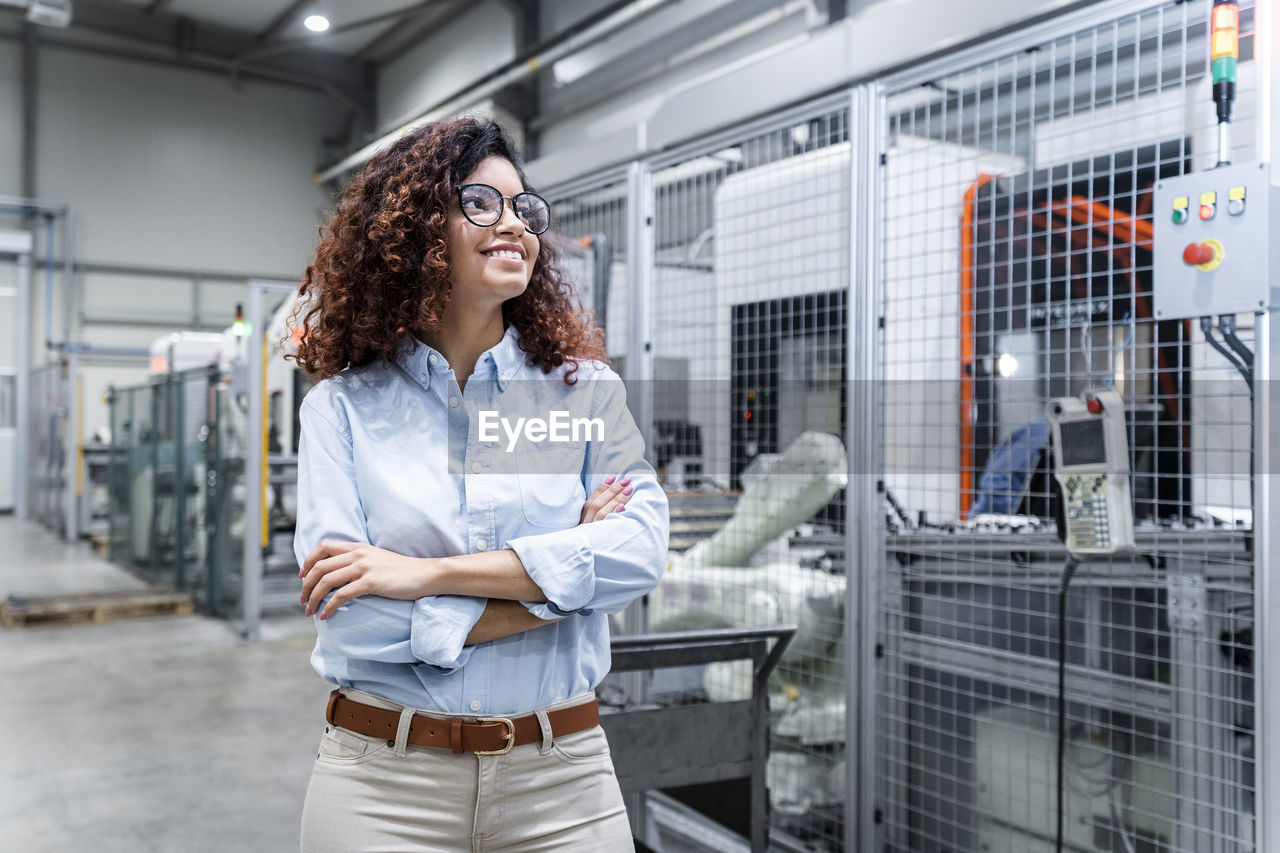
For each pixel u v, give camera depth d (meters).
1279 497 1.41
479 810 1.01
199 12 11.47
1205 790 1.58
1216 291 1.42
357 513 1.03
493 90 9.08
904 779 2.06
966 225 1.87
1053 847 1.82
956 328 2.16
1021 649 1.85
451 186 1.03
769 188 2.41
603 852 1.08
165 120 12.05
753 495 2.40
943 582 1.99
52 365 10.48
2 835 2.65
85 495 9.66
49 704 3.94
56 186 11.52
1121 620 1.71
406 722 1.01
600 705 1.87
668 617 2.62
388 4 10.36
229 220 12.47
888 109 2.05
